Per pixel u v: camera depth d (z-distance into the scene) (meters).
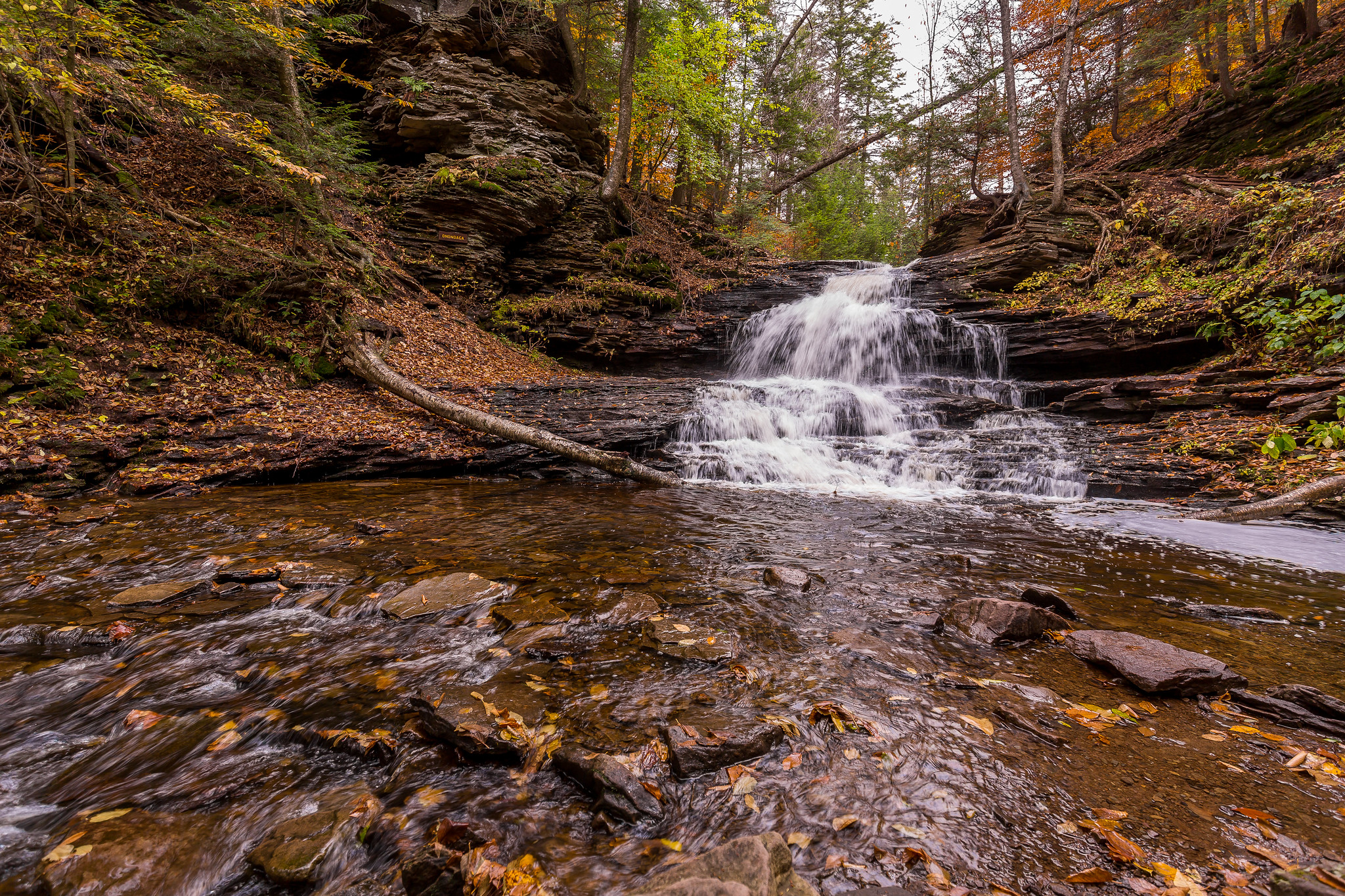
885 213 38.19
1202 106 19.36
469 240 15.18
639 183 20.78
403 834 1.74
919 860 1.61
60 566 4.14
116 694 2.55
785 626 3.29
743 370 16.48
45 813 1.86
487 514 6.30
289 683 2.62
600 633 3.16
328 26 13.26
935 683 2.63
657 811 1.80
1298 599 3.91
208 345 9.32
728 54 20.58
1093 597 3.93
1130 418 9.78
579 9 18.42
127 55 9.71
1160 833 1.71
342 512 6.12
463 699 2.36
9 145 9.19
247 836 1.74
